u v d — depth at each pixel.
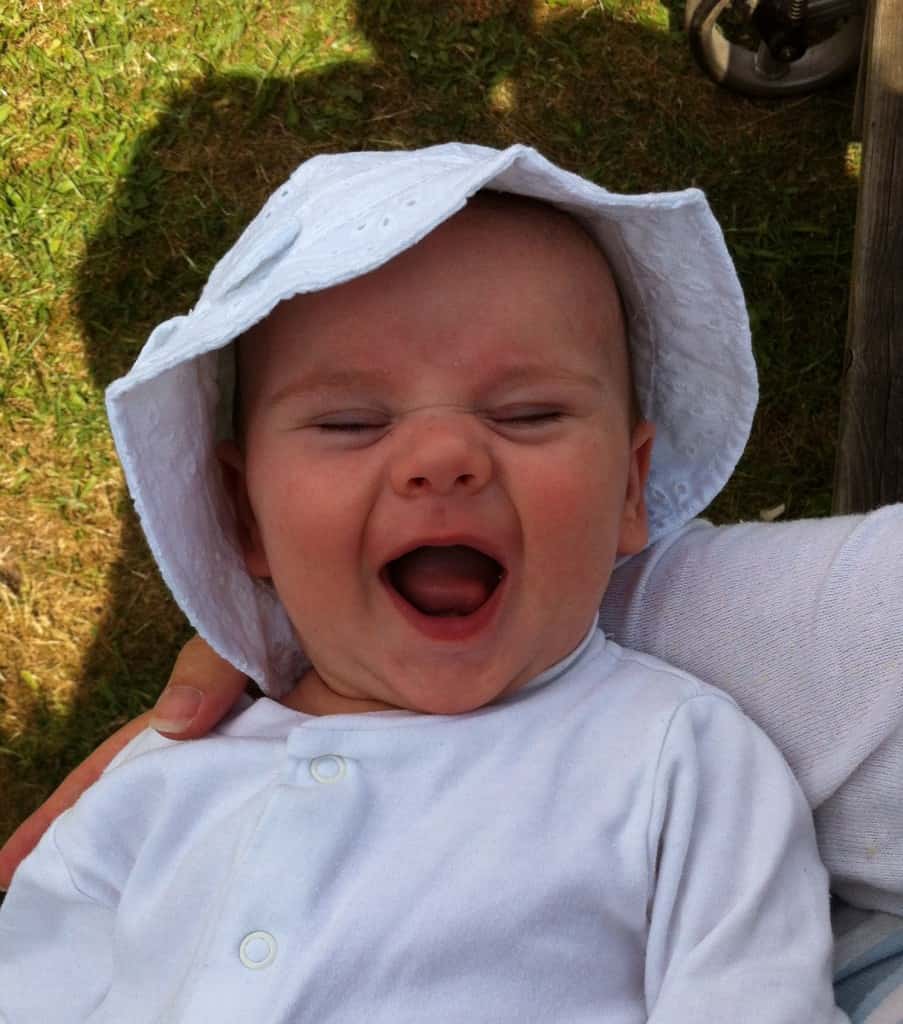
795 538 0.50
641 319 0.52
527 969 0.46
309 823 0.48
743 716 0.49
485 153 0.50
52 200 0.88
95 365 0.86
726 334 0.50
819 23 0.86
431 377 0.47
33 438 0.85
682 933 0.46
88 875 0.52
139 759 0.52
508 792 0.48
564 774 0.48
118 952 0.51
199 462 0.51
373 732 0.49
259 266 0.47
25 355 0.86
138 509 0.49
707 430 0.53
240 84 0.90
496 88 0.91
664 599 0.52
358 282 0.47
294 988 0.46
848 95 0.90
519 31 0.92
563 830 0.47
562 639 0.49
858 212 0.68
